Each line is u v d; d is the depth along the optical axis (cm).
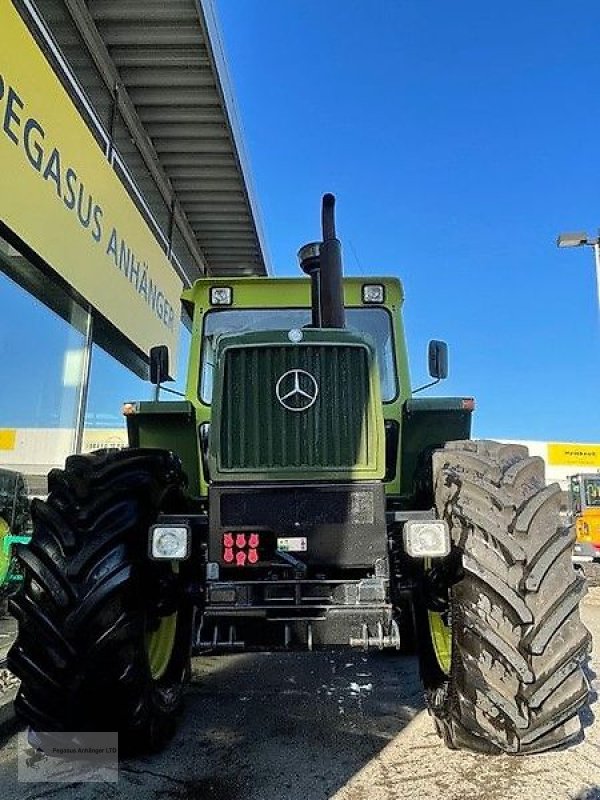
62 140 434
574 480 1021
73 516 247
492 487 246
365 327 400
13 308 427
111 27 536
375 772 247
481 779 238
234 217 802
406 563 277
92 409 533
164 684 282
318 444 277
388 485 350
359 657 437
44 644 232
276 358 284
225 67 598
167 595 264
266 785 237
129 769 251
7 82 362
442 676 276
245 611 247
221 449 276
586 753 260
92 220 488
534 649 226
